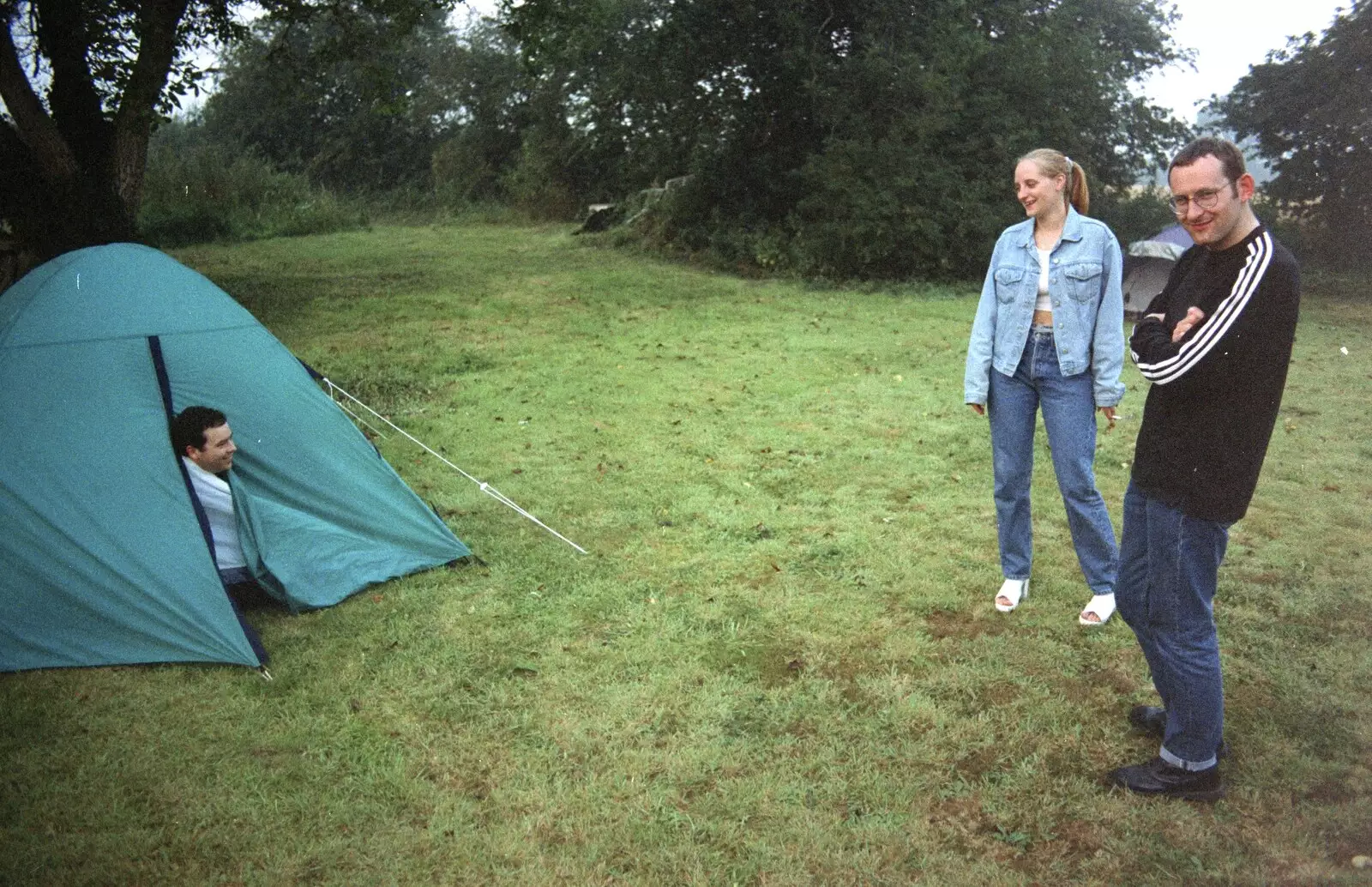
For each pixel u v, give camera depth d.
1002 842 2.66
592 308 12.30
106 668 3.58
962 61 14.97
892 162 14.73
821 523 5.05
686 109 17.34
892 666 3.60
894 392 7.89
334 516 4.30
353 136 33.03
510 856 2.60
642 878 2.53
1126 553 2.82
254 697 3.38
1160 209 15.59
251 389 4.21
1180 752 2.77
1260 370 2.46
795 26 15.78
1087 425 3.76
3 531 3.62
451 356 9.27
